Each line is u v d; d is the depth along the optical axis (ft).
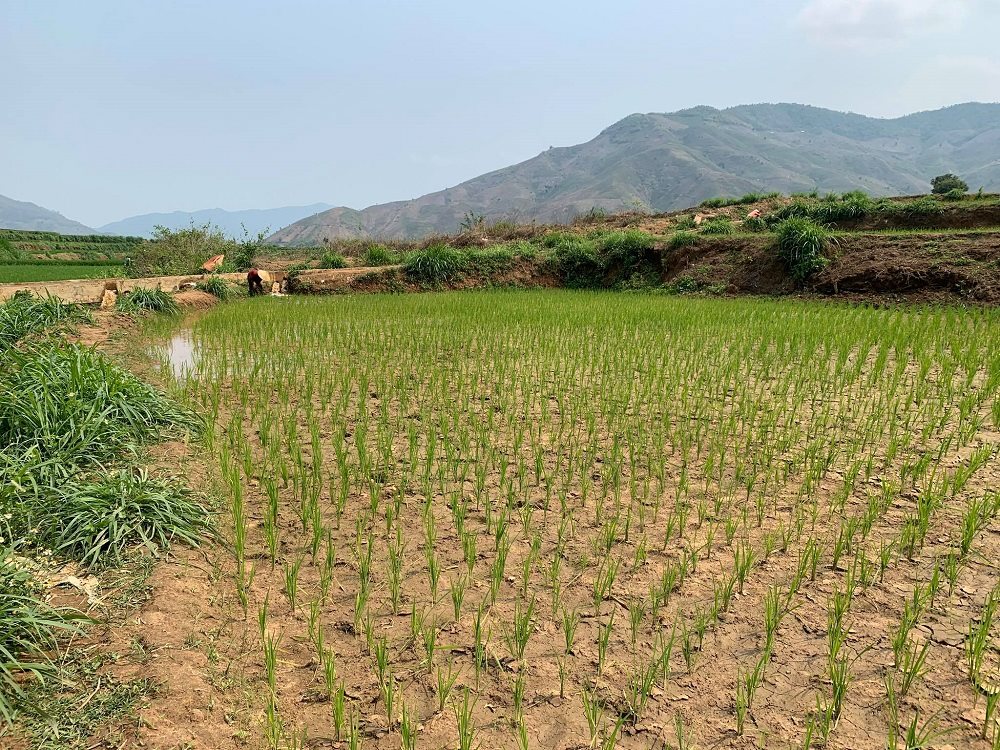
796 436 20.44
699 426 20.61
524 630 11.25
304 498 16.02
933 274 47.98
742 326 39.60
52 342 23.25
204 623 11.61
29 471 14.64
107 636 10.80
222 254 83.10
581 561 13.85
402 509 16.34
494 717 9.75
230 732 9.26
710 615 12.00
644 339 35.83
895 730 9.06
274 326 42.16
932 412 21.02
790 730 9.34
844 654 10.77
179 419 21.06
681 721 9.55
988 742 8.96
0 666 9.25
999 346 29.37
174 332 41.81
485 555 14.20
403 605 12.48
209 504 15.97
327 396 26.14
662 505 16.42
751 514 15.87
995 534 14.26
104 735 8.83
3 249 132.46
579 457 19.60
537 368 30.14
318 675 10.62
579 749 9.12
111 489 14.29
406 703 10.03
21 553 12.51
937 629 11.35
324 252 104.73
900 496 16.37
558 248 78.18
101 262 125.80
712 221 83.51
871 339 33.14
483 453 19.94
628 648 11.18
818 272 55.16
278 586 13.04
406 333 39.40
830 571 13.26
